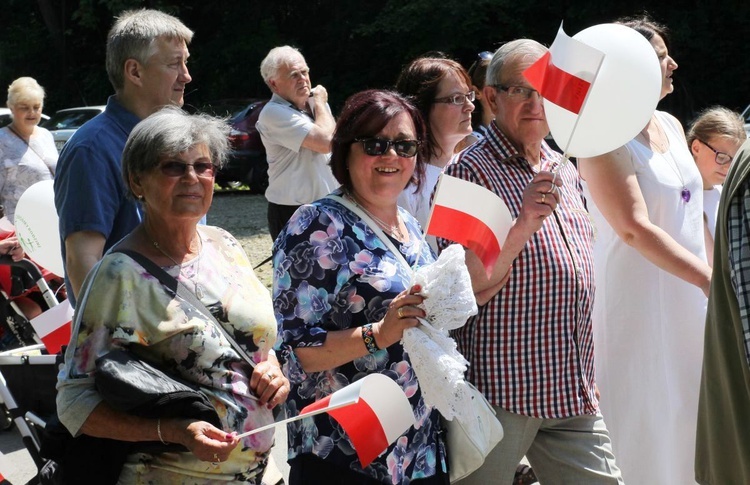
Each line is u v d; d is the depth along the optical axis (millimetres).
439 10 20719
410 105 2967
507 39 20781
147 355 2414
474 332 3117
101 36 25781
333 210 2865
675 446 3768
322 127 6488
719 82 19125
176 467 2432
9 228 4754
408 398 2828
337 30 22656
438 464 2936
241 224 12008
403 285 2826
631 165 3582
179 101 3523
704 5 19000
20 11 26453
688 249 3723
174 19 3482
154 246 2520
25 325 4902
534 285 3072
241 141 15438
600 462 3148
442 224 2891
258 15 23609
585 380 3166
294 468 2848
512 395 3082
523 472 4117
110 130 3328
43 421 3783
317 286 2791
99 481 2416
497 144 3232
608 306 3783
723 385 2947
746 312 2723
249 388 2537
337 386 2809
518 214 3127
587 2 19891
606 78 2943
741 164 2758
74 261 3182
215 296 2523
